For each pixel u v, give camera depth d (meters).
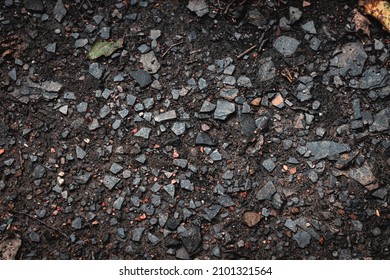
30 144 0.84
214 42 0.88
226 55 0.88
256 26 0.89
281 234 0.80
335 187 0.82
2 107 0.85
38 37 0.88
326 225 0.81
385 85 0.86
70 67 0.87
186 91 0.86
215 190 0.82
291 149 0.83
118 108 0.85
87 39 0.88
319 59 0.88
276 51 0.88
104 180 0.82
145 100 0.85
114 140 0.84
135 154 0.83
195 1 0.90
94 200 0.81
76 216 0.81
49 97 0.86
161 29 0.89
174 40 0.88
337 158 0.83
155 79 0.86
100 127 0.84
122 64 0.87
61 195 0.82
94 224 0.81
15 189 0.82
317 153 0.83
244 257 0.80
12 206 0.81
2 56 0.87
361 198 0.82
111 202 0.81
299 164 0.83
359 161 0.83
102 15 0.89
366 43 0.88
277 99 0.86
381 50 0.88
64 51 0.88
